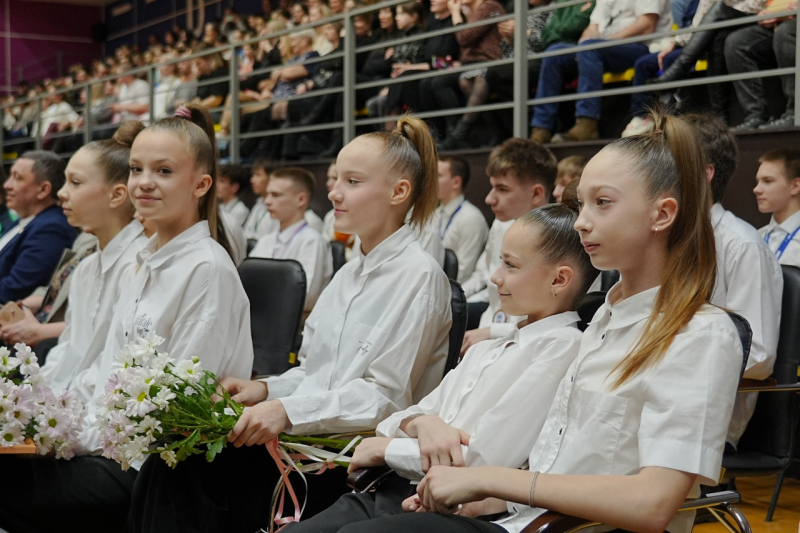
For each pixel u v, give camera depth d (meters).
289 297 3.02
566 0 5.44
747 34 4.41
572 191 2.32
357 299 2.42
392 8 6.84
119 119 10.83
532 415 1.79
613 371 1.55
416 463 1.84
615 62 5.15
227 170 7.14
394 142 2.40
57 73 16.77
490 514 1.78
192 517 2.10
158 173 2.45
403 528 1.52
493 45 5.88
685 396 1.43
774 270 2.82
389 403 2.23
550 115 5.37
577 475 1.48
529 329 1.92
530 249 1.90
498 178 3.61
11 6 16.42
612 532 1.61
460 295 2.40
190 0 14.93
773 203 3.92
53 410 2.25
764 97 4.48
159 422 1.92
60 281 3.79
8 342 3.54
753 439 2.79
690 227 1.53
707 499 1.60
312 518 1.88
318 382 2.42
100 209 3.04
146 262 2.51
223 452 2.19
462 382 2.02
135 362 1.99
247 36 10.56
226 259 2.47
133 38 16.39
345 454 2.29
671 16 5.07
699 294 1.51
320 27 7.92
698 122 2.80
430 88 6.21
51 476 2.32
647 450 1.44
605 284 2.90
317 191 7.27
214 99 8.71
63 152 11.60
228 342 2.43
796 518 3.36
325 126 7.10
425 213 2.46
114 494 2.30
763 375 2.72
